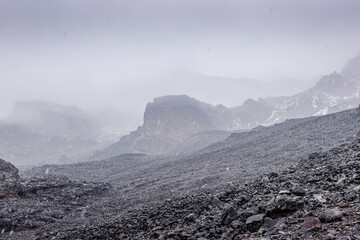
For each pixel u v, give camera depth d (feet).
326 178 57.31
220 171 267.80
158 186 244.63
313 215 36.04
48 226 129.29
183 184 230.68
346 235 27.58
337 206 38.01
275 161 256.93
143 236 57.11
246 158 315.17
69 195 200.95
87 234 74.38
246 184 82.74
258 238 32.68
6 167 242.37
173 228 58.54
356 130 295.69
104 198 215.72
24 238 111.96
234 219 45.19
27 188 192.03
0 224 127.03
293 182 62.80
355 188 42.73
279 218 39.09
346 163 68.18
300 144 307.17
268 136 424.87
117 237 64.59
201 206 68.64
